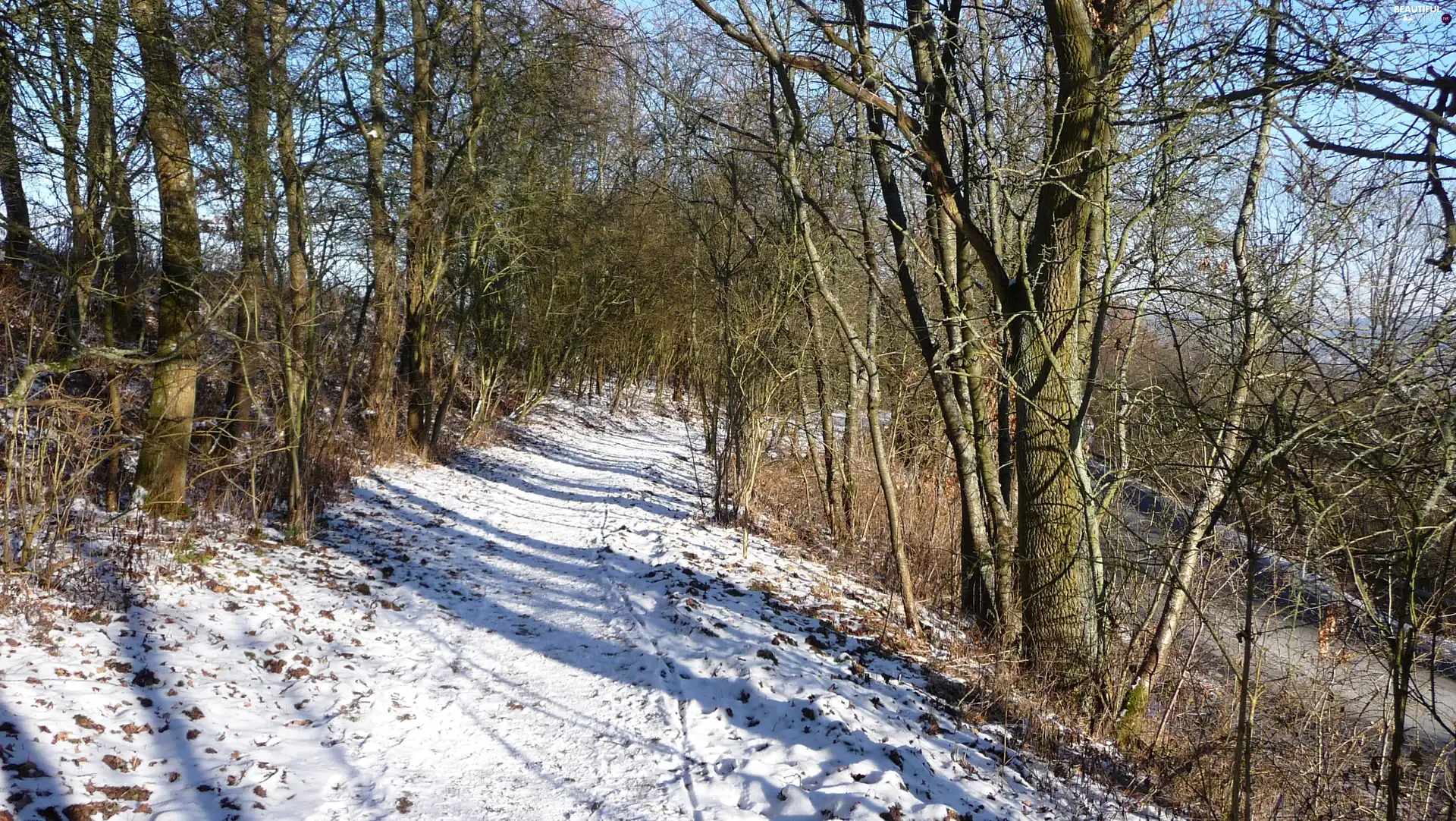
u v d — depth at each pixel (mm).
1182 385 5402
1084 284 6547
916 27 7250
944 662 7578
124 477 8750
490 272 18359
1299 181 5477
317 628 6707
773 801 4574
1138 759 6105
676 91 11281
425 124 15367
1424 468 3873
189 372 8305
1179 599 6496
